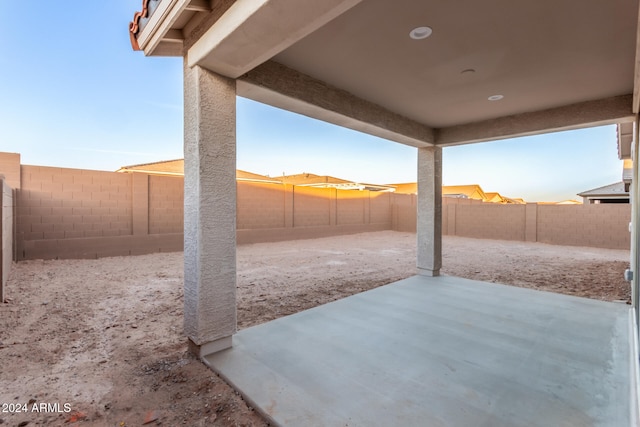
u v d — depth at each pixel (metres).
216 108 2.65
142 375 2.46
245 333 3.23
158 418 1.94
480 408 1.99
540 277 6.33
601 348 2.87
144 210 8.97
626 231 10.62
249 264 7.87
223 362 2.58
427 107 4.45
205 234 2.59
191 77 2.61
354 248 10.92
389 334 3.21
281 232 12.70
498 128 4.94
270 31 2.03
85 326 3.62
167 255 8.79
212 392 2.22
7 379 2.43
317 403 2.04
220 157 2.68
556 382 2.30
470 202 22.22
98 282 5.73
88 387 2.30
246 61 2.46
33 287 5.27
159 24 2.39
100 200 8.27
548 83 3.56
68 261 7.54
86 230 8.06
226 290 2.78
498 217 13.63
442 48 2.80
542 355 2.74
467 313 3.86
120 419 1.94
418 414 1.93
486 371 2.47
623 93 3.85
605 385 2.25
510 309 4.01
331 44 2.74
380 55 2.95
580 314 3.81
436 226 5.85
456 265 7.71
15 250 7.09
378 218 17.23
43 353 2.90
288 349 2.85
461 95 3.97
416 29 2.49
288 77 3.21
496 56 2.94
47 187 7.53
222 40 2.15
